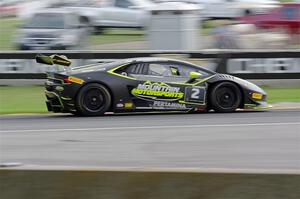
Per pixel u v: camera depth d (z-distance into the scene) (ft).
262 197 42.50
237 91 122.52
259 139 87.56
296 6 185.98
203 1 240.73
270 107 125.29
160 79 120.88
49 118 117.08
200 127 100.78
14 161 71.67
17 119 115.96
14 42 189.57
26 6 239.30
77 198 43.65
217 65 170.09
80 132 96.37
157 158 73.26
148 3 225.97
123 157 73.92
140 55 172.14
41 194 43.86
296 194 42.16
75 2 225.56
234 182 42.68
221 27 185.47
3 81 175.11
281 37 182.09
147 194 43.21
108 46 184.75
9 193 44.04
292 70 171.63
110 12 219.41
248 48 181.06
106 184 43.50
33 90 167.53
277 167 67.21
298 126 100.83
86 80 117.19
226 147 80.84
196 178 42.93
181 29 184.75
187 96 121.08
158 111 121.29
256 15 191.42
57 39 187.01
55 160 72.13
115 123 107.34
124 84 119.03
